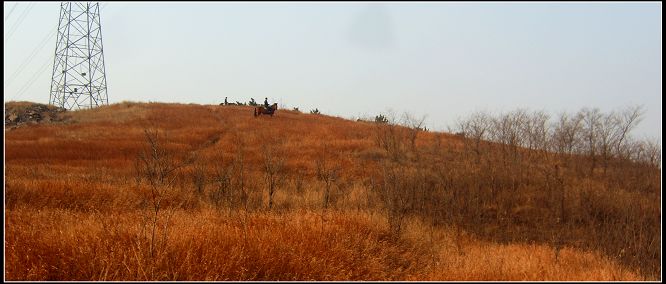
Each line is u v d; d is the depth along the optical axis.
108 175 19.52
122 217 10.13
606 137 24.58
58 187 13.13
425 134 37.72
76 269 6.90
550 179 19.73
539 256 10.02
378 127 37.41
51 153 27.28
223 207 13.66
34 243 7.39
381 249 9.73
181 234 8.11
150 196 13.92
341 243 8.91
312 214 11.70
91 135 35.16
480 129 38.16
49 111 45.19
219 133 38.81
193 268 7.07
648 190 19.11
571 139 25.95
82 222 9.09
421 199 17.17
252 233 8.67
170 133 36.75
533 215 16.92
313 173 23.16
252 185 18.00
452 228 14.80
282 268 7.65
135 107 50.53
